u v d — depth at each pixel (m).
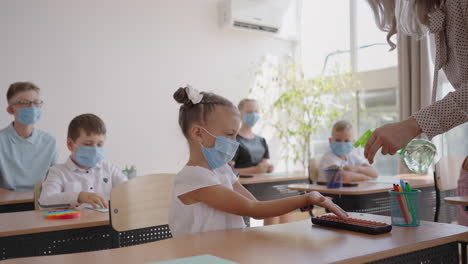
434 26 1.37
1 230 1.56
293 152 5.92
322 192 2.81
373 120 5.06
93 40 4.57
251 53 5.75
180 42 5.15
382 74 4.89
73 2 4.47
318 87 5.41
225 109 1.43
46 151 3.26
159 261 0.90
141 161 4.80
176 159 5.04
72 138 2.27
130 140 4.74
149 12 4.93
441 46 1.41
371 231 1.12
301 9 6.01
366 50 5.11
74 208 2.08
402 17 1.50
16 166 3.13
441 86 4.22
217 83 5.43
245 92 5.68
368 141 1.27
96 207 2.08
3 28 4.12
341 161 3.57
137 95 4.81
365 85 5.07
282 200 1.28
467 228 1.21
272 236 1.12
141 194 1.87
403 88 4.45
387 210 2.93
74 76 4.45
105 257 0.95
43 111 4.28
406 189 1.25
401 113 4.48
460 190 2.28
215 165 1.43
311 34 5.87
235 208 1.28
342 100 5.34
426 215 3.10
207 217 1.32
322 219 1.27
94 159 2.28
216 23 5.45
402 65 4.45
